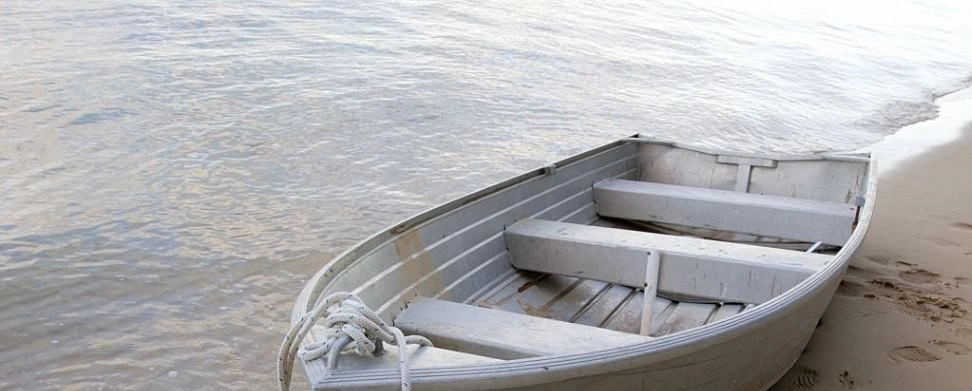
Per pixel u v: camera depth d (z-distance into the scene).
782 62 17.91
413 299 3.29
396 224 3.35
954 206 6.82
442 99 11.88
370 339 2.12
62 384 4.21
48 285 5.34
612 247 3.84
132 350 4.57
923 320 4.35
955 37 25.30
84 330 4.78
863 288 4.79
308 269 5.86
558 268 4.03
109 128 9.10
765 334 2.79
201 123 9.60
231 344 4.68
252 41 14.49
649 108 12.70
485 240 4.01
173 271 5.67
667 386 2.48
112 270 5.63
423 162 8.88
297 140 9.28
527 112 11.69
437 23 18.23
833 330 4.19
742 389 3.05
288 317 5.07
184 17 15.68
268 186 7.69
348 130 9.88
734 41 20.33
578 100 12.82
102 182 7.44
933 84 16.89
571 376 2.15
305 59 13.59
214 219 6.73
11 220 6.40
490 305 3.76
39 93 10.12
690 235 5.21
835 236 4.62
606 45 17.95
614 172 5.80
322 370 2.02
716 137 11.22
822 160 5.51
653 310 3.89
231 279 5.59
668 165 6.08
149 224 6.50
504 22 19.41
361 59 14.05
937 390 3.61
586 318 3.84
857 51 20.50
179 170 7.93
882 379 3.70
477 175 8.58
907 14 31.00
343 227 6.77
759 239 5.01
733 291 3.60
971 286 4.88
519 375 2.07
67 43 12.85
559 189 4.94
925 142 10.69
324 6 18.62
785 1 31.08
